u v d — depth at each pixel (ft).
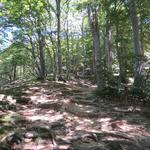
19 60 114.93
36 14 78.13
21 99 40.11
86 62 144.15
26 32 83.66
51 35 92.63
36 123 27.37
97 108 38.83
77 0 77.30
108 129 28.25
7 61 124.26
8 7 70.28
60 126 27.50
